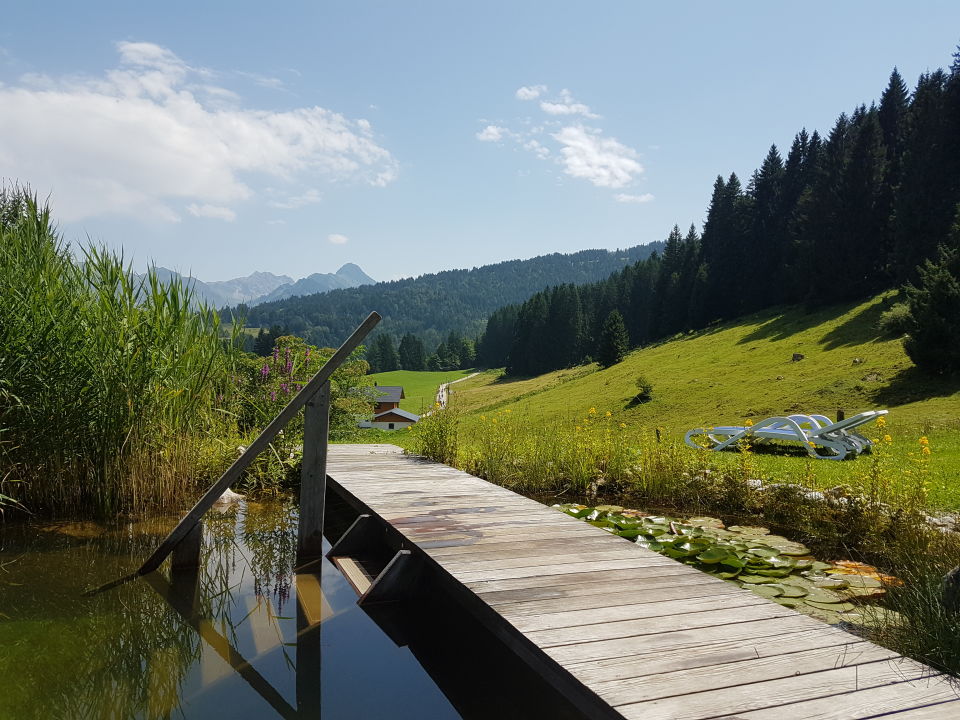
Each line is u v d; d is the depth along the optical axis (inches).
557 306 3373.5
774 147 2536.9
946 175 1558.8
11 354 206.7
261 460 286.2
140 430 227.1
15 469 214.1
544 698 115.5
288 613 153.3
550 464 309.0
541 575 135.6
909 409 832.9
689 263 2652.6
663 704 81.9
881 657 96.5
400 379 4170.8
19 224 231.1
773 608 117.0
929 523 186.4
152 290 231.6
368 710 109.7
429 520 185.9
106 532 211.2
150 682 118.7
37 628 141.3
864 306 1590.8
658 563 145.2
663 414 1173.7
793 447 568.1
